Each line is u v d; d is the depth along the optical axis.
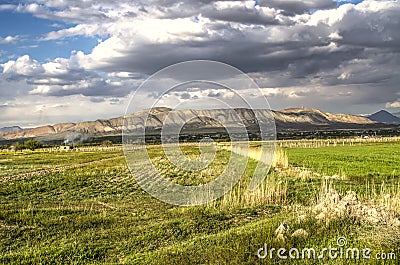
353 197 16.72
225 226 16.52
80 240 14.74
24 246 14.38
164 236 15.12
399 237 12.98
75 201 24.47
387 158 48.62
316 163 42.34
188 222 16.73
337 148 71.06
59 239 15.17
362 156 51.94
